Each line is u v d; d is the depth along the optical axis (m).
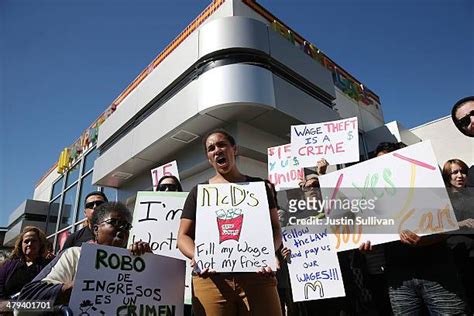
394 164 2.29
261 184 1.82
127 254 1.73
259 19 7.31
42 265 3.12
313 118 6.69
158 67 7.88
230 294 1.58
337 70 9.70
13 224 17.66
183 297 1.81
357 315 2.78
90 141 13.08
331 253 2.50
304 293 2.50
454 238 2.53
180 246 1.71
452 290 1.95
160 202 2.68
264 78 5.88
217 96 5.68
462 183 2.38
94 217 1.97
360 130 8.98
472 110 2.64
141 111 8.30
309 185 3.10
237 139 6.23
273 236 1.73
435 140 8.87
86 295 1.54
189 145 7.39
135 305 1.65
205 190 1.81
